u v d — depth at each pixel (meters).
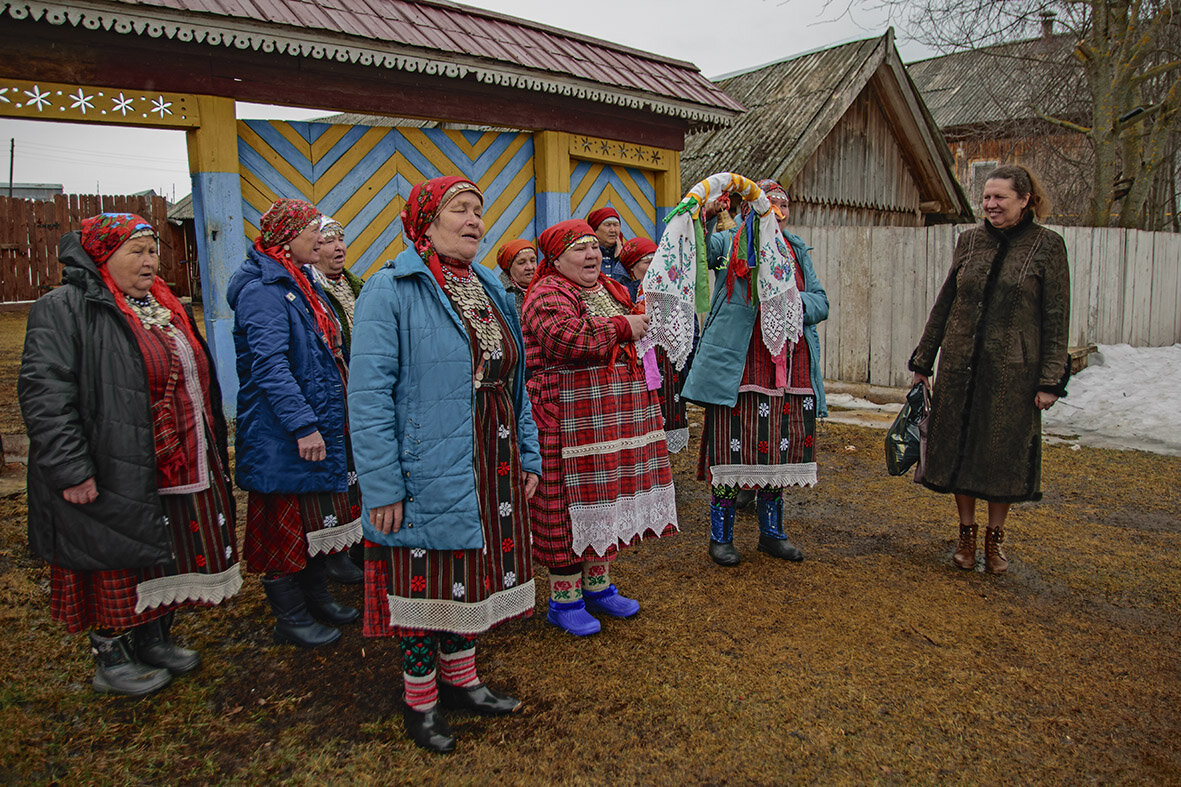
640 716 2.46
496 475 2.33
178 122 4.95
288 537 2.91
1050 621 3.09
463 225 2.23
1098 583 3.45
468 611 2.21
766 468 3.57
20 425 6.20
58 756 2.30
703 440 3.74
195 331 2.79
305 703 2.58
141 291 2.56
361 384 2.13
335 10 5.42
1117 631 3.01
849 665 2.76
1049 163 13.65
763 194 3.37
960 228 7.18
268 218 2.97
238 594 3.41
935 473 3.60
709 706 2.51
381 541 2.20
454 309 2.23
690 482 5.17
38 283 16.48
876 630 3.02
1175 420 6.30
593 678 2.69
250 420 2.86
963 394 3.50
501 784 2.15
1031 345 3.36
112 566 2.42
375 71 5.65
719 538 3.70
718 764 2.23
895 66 10.20
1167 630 3.01
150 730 2.43
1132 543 3.93
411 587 2.20
